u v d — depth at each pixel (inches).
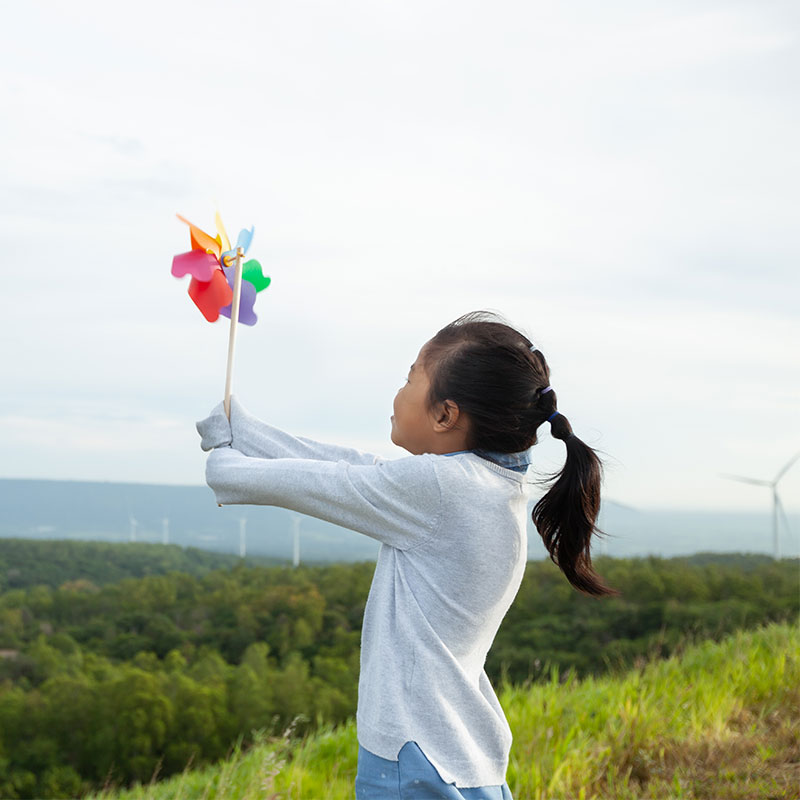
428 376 77.2
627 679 215.5
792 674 203.2
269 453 78.3
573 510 77.3
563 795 139.9
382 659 71.6
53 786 1409.9
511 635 1155.3
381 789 69.1
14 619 2219.5
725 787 142.7
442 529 72.3
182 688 1599.4
